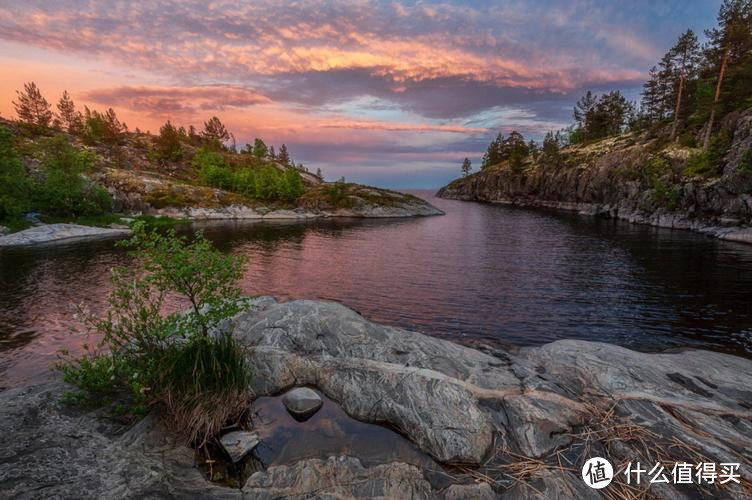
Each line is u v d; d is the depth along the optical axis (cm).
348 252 4112
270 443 781
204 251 936
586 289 2514
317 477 670
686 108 9212
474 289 2525
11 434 716
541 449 747
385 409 867
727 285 2583
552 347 1259
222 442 759
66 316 1806
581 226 7069
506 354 1270
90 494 589
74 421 776
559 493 634
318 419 862
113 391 883
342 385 952
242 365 906
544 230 6419
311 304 1275
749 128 6003
